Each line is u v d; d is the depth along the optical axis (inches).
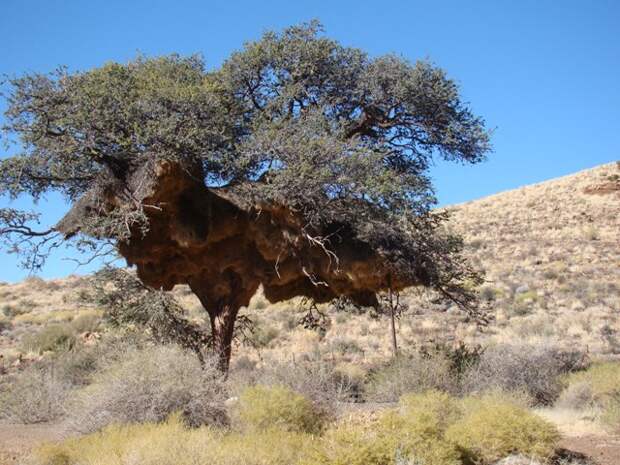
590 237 2369.6
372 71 777.6
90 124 624.1
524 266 2075.5
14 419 642.2
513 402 469.4
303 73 774.5
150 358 488.1
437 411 428.1
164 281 744.3
